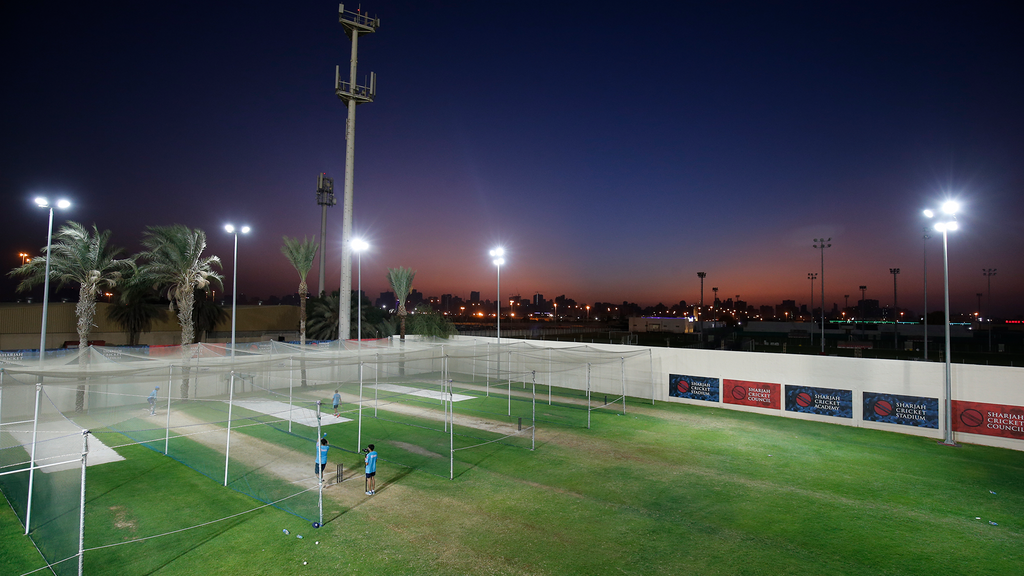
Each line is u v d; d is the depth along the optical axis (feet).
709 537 41.06
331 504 47.55
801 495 50.70
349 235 127.95
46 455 54.34
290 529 41.96
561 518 44.60
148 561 36.42
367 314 161.27
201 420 83.82
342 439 71.56
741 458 63.36
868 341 265.54
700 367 100.83
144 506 46.70
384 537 40.63
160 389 95.04
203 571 35.12
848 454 65.51
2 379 53.57
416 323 167.02
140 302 119.85
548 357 122.01
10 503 47.60
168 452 64.39
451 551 38.29
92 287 95.35
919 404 76.43
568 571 35.45
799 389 88.22
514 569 35.68
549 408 96.68
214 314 134.31
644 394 109.50
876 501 49.29
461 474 56.49
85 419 77.77
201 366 73.05
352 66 131.95
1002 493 51.72
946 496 50.78
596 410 94.94
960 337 278.46
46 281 74.49
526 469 58.29
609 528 42.57
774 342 254.06
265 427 78.79
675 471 57.93
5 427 64.08
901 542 40.60
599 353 116.98
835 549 39.27
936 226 72.02
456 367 146.92
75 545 37.63
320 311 151.64
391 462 60.85
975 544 40.40
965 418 72.64
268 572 35.09
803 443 71.00
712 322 359.66
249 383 107.14
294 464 59.82
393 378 136.26
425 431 76.59
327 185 187.32
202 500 48.21
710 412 93.66
